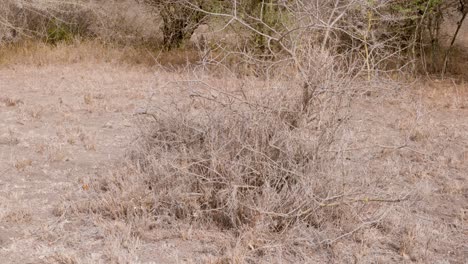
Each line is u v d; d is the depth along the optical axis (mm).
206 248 3799
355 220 4117
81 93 8672
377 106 7590
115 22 13711
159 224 4086
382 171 5070
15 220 4133
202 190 4246
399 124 7113
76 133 6496
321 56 4398
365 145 5168
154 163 4621
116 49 12656
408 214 4371
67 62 11352
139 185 4410
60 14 13195
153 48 13430
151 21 14734
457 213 4570
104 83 9508
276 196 4031
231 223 4047
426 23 11383
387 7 9508
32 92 8703
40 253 3697
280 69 4766
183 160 4480
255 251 3727
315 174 4121
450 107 8586
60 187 4844
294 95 4480
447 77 11094
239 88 4867
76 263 3557
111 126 6855
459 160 5996
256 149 4156
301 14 4754
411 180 5234
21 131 6512
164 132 4988
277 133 4254
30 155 5656
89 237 3934
